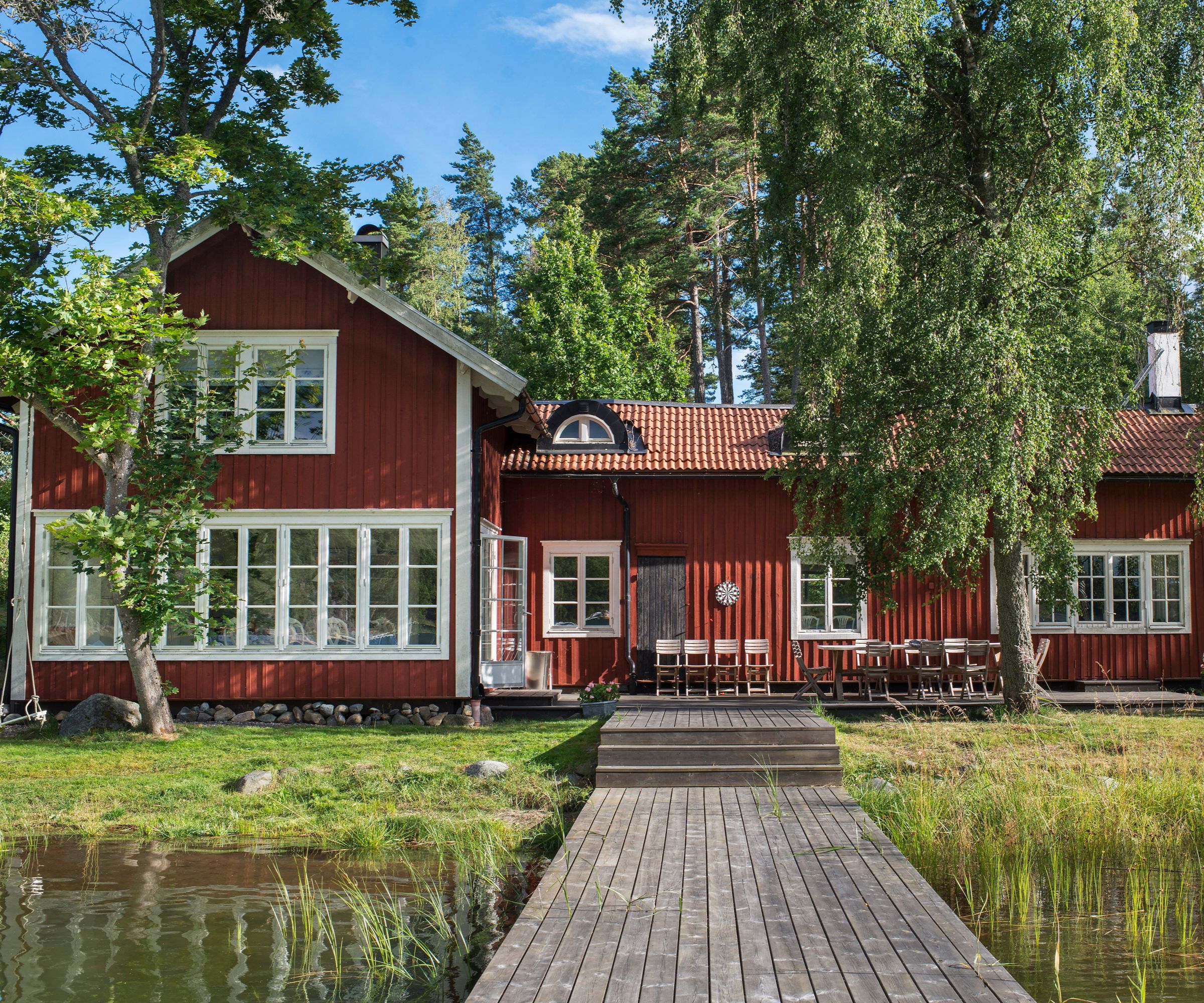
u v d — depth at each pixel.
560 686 18.45
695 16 14.81
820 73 13.41
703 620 18.58
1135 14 13.27
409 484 15.84
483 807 10.90
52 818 10.57
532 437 18.56
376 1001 5.73
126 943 6.77
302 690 15.59
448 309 43.31
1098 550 19.02
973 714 15.34
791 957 5.21
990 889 7.57
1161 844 8.75
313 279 16.05
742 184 35.09
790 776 10.70
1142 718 14.49
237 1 14.30
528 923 5.80
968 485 13.16
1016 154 14.22
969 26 14.73
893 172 14.41
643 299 35.41
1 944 6.73
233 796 11.18
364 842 9.65
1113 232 14.61
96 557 13.81
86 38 14.20
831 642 18.53
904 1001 4.59
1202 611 19.05
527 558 18.67
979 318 13.24
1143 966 6.04
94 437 13.08
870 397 13.80
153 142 14.03
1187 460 18.80
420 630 15.67
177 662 15.64
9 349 12.57
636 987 4.79
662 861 7.23
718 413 20.56
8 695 15.79
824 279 13.74
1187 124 13.41
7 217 12.63
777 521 18.72
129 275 14.50
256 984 6.00
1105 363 14.48
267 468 15.86
